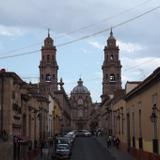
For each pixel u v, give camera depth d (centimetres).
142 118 4488
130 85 6291
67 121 17000
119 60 13862
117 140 7000
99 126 15500
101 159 5328
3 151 3616
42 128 6838
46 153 5112
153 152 3884
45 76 13388
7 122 3859
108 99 10600
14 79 4047
